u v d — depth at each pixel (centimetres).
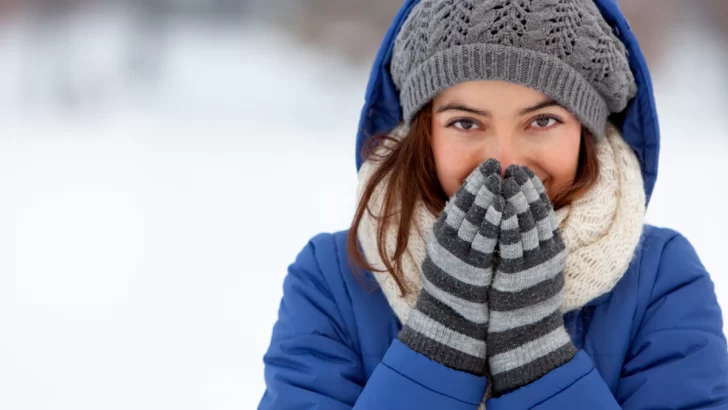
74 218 581
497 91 147
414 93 158
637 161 166
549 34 147
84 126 1052
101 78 1341
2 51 1498
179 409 294
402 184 161
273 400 158
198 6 1864
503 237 142
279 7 1858
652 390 147
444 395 142
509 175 143
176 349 343
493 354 146
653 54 1361
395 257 157
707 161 712
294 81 1405
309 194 633
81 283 434
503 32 146
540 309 145
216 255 473
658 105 1106
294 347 160
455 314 146
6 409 298
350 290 166
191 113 1158
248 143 919
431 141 161
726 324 320
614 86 157
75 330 369
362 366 161
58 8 1459
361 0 1622
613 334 155
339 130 1027
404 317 156
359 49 1545
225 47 1673
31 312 393
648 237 168
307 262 172
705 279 159
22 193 667
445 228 146
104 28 1566
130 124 1063
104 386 314
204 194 647
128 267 459
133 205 617
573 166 155
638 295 158
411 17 162
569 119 153
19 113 1141
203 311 384
